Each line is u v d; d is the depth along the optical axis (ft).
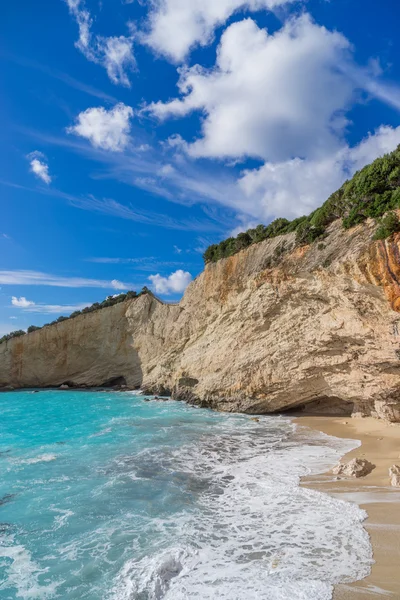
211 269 127.65
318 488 36.37
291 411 84.53
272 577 22.67
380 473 39.22
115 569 25.13
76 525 31.45
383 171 75.61
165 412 88.43
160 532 29.66
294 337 76.38
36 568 25.75
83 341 159.43
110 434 64.95
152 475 42.88
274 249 108.37
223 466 45.52
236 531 29.04
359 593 20.51
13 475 43.98
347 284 61.77
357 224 77.25
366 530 27.40
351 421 68.13
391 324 56.08
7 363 162.30
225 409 88.22
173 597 21.66
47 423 79.00
